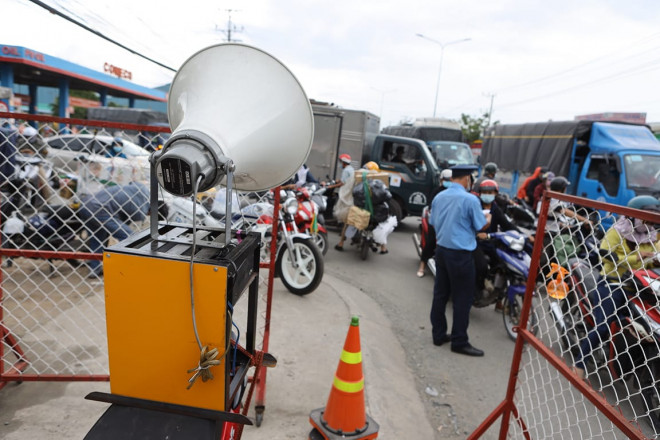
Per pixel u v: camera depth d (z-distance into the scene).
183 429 1.56
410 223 10.94
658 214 1.63
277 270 5.16
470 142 36.88
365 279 6.18
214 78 1.67
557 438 2.92
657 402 2.92
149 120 16.69
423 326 4.80
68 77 15.94
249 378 3.01
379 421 2.99
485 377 3.80
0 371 2.85
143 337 1.57
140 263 1.51
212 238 1.90
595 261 3.90
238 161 1.64
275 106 1.67
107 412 1.60
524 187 9.46
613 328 3.13
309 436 2.69
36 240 4.69
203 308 1.51
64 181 3.81
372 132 11.84
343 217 7.02
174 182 1.49
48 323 3.71
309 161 10.70
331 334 4.13
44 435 2.48
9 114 2.48
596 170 10.38
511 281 4.60
